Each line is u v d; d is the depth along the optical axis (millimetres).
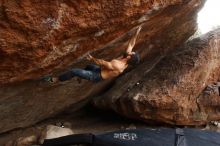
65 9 6004
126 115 11781
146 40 10547
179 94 11258
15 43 5934
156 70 11992
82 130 11688
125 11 7020
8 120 9938
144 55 12086
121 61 7434
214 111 11875
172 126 11820
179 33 12141
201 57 11609
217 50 12031
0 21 5500
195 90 11477
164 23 9984
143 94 11125
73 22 6336
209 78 12117
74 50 7500
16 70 6754
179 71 11508
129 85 11820
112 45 8664
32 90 8883
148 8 7527
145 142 8773
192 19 11617
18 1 5387
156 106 11078
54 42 6539
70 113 12812
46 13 5809
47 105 10570
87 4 6234
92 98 12891
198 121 11688
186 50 12062
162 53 12781
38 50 6438
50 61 7219
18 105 9312
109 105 11977
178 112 11320
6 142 10438
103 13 6699
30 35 5973
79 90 11008
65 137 9227
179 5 8883
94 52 8430
